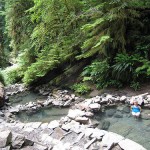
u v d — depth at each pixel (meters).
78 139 4.61
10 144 4.05
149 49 7.96
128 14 7.91
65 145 4.39
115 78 7.97
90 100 7.07
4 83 11.37
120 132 5.10
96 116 6.12
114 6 7.82
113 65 7.91
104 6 8.05
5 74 12.32
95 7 7.98
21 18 13.10
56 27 10.12
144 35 8.46
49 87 9.73
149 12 8.51
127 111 6.23
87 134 4.71
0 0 18.17
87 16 9.02
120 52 8.26
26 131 5.15
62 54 9.47
